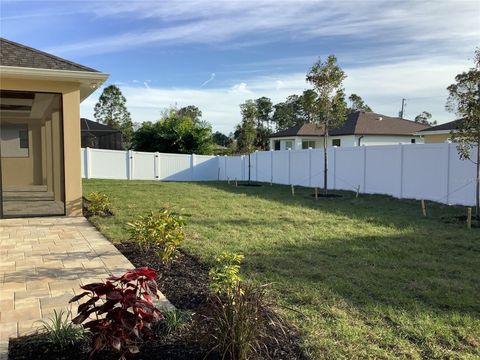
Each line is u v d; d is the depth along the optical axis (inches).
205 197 547.2
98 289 108.2
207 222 350.9
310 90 586.2
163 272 207.0
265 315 126.4
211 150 1179.3
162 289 180.2
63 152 385.7
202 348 120.0
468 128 354.6
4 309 157.9
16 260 230.1
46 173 631.8
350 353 123.8
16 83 368.5
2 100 484.7
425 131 805.9
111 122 1718.8
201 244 266.7
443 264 221.9
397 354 124.4
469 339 134.3
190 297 169.8
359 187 597.0
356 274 202.5
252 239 283.0
